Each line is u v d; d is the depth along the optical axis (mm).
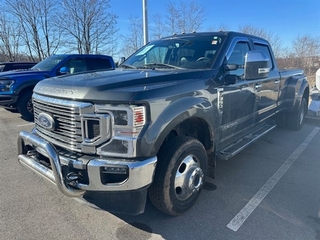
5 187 3412
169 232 2551
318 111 7137
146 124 2193
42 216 2791
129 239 2453
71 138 2330
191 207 2941
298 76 6070
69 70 8000
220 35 3654
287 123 6188
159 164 2504
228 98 3312
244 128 3982
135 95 2150
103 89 2213
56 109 2422
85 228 2605
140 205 2256
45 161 2609
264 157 4531
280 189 3400
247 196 3223
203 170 2971
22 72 7250
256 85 4039
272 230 2572
